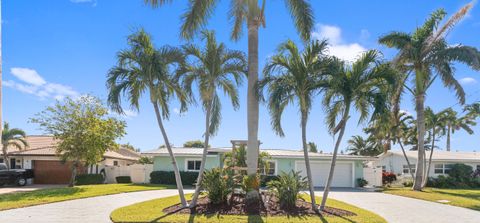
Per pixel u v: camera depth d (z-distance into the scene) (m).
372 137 49.97
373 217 13.27
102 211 14.37
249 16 15.41
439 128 36.84
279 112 14.20
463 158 37.44
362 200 20.09
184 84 15.25
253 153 14.71
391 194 24.34
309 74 13.81
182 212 13.59
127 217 12.59
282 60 13.84
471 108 32.59
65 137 25.16
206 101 15.59
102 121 25.58
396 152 41.19
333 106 14.57
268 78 13.88
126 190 23.11
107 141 25.67
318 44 13.84
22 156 32.22
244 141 20.72
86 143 24.91
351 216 13.36
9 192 22.62
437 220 13.73
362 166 31.92
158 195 20.61
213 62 14.68
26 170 29.72
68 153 25.25
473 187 33.69
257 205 14.09
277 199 14.82
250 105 14.95
